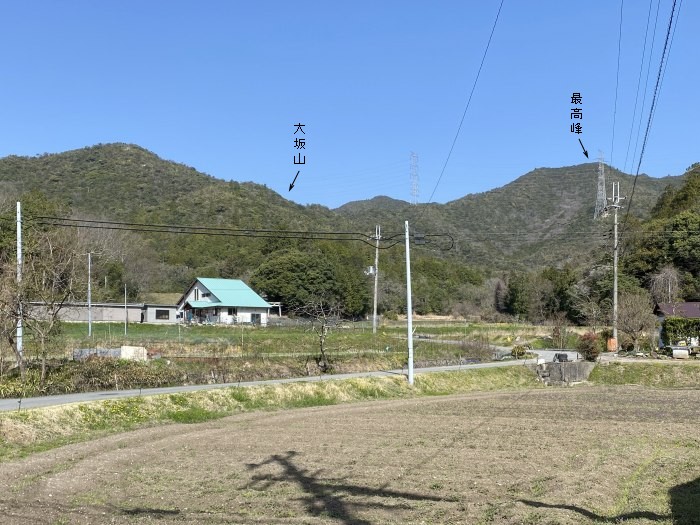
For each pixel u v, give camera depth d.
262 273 76.50
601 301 64.56
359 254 92.50
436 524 10.69
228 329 54.22
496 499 12.28
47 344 28.92
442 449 17.81
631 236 68.12
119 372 27.98
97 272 66.56
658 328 52.41
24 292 26.30
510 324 73.31
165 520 11.14
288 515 11.37
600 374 39.56
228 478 14.45
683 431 20.86
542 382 39.06
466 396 32.09
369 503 12.12
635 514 11.12
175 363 31.38
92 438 19.78
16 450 17.80
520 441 19.05
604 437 19.72
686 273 61.91
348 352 42.53
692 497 12.43
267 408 26.98
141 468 15.61
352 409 27.02
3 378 25.66
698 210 66.44
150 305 67.62
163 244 94.62
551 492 12.80
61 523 11.07
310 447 18.25
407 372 36.69
